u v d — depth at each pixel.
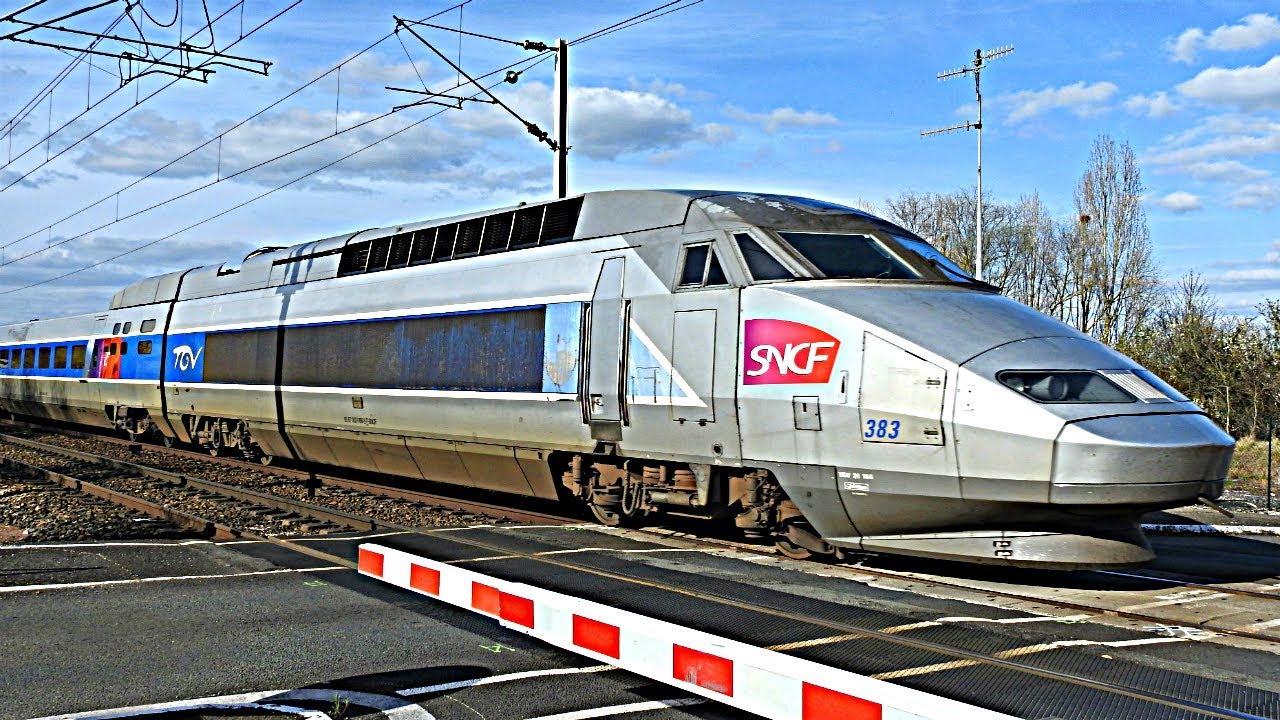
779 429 9.87
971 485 8.74
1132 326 36.66
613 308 11.56
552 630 5.59
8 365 33.47
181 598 8.30
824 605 8.16
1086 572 9.94
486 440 13.55
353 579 9.06
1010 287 46.06
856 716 4.07
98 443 24.98
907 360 9.10
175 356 21.77
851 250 10.30
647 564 9.85
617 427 11.52
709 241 10.73
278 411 18.03
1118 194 37.00
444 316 14.20
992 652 6.83
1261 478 20.55
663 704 5.91
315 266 17.59
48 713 5.68
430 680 6.31
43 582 8.78
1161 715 5.62
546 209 13.05
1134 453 8.20
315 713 5.75
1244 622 7.97
